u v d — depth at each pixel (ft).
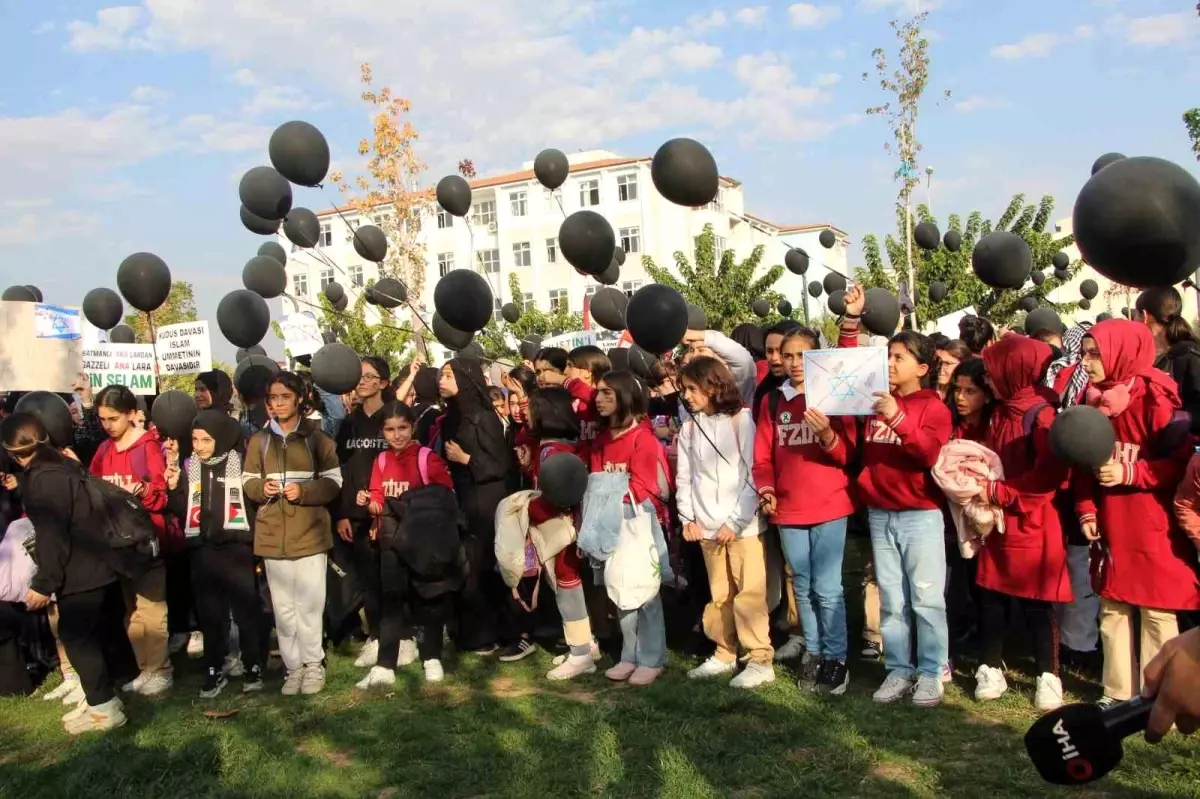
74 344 25.36
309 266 147.23
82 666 18.33
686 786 14.06
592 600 22.35
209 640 20.66
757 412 20.75
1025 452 16.78
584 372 23.09
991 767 14.28
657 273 92.94
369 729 17.79
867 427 17.57
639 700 18.07
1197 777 13.39
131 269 23.26
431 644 20.83
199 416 20.77
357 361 21.70
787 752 15.28
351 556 24.06
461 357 23.09
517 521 20.63
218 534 20.45
